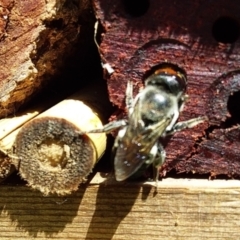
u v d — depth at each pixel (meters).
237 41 0.08
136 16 0.08
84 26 0.09
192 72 0.08
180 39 0.08
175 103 0.08
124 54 0.08
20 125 0.09
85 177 0.08
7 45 0.09
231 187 0.09
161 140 0.09
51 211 0.09
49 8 0.08
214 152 0.09
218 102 0.08
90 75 0.11
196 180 0.09
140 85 0.08
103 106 0.09
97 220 0.09
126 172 0.08
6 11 0.08
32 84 0.09
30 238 0.09
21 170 0.08
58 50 0.09
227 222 0.09
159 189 0.09
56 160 0.08
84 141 0.08
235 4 0.08
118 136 0.08
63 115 0.08
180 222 0.09
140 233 0.09
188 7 0.08
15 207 0.09
